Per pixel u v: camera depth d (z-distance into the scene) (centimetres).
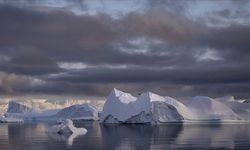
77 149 9406
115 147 9719
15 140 11750
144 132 14762
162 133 14112
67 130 14588
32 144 10525
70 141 11319
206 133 13862
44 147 9806
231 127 17825
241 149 9075
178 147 9531
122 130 16262
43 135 13775
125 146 9912
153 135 13212
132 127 18612
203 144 10144
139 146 9862
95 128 18138
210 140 11188
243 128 16900
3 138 12588
